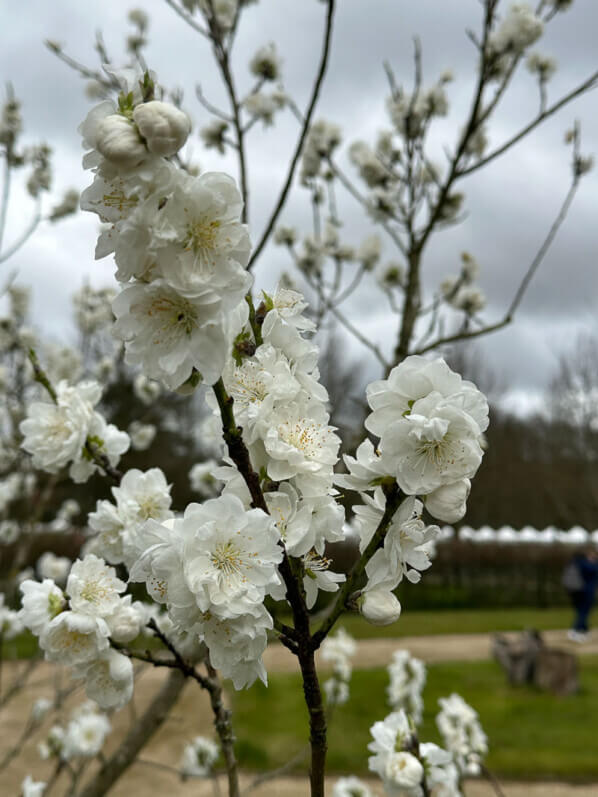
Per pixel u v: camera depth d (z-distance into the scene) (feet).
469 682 33.50
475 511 92.43
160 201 3.72
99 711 15.62
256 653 4.09
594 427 87.35
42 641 5.64
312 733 4.57
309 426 4.63
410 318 12.66
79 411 7.52
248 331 4.82
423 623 56.29
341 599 4.53
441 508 4.32
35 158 17.44
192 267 3.77
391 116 15.60
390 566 4.51
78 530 28.84
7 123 15.80
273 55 14.76
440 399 4.27
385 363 13.23
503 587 71.41
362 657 41.16
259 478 4.49
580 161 12.40
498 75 13.97
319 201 16.57
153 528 4.07
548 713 28.04
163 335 3.98
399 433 4.25
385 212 15.99
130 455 45.50
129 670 5.62
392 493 4.49
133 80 3.94
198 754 13.20
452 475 4.27
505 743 23.91
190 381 4.18
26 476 18.61
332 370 67.10
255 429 4.49
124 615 5.66
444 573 70.79
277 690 28.89
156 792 18.81
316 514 4.66
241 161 10.88
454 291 14.83
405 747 8.14
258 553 4.05
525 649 33.47
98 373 21.74
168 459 46.62
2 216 13.42
